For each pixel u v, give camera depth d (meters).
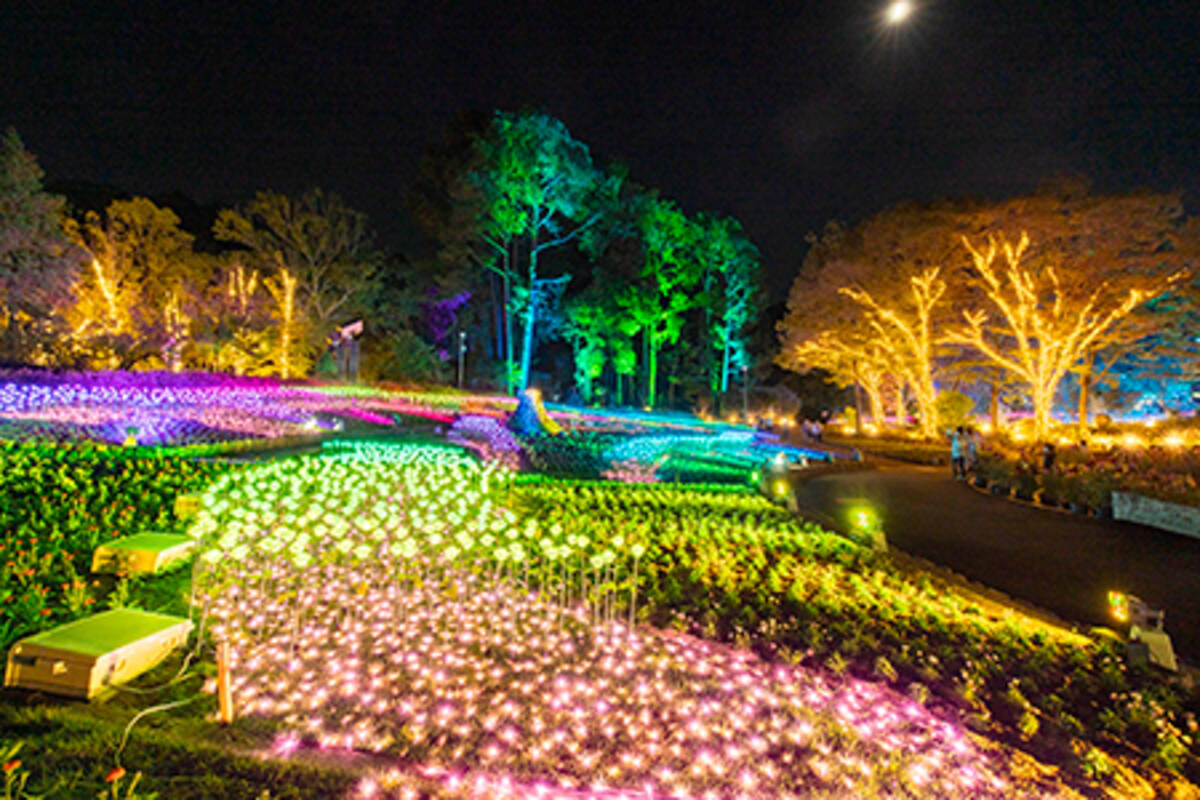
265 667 5.19
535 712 4.88
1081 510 13.57
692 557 9.27
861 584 8.30
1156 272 27.12
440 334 49.94
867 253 36.06
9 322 24.44
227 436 17.42
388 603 6.70
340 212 39.50
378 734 4.42
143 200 34.38
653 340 52.75
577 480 15.91
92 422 16.69
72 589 5.98
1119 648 6.68
